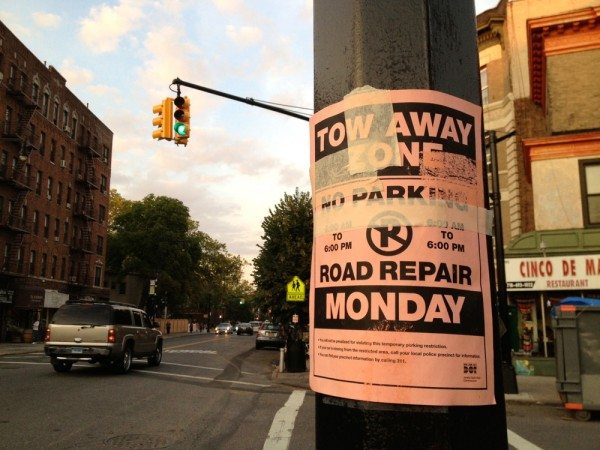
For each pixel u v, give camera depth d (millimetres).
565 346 9477
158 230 57938
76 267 45188
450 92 2400
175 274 59344
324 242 2432
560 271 15805
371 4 2477
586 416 9164
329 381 2293
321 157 2523
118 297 63875
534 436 7770
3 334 33031
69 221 43625
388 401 2137
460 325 2197
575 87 16578
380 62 2404
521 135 20953
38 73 38000
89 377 13281
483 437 2166
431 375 2137
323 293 2396
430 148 2303
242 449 6508
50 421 7730
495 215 12859
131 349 15133
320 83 2643
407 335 2164
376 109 2357
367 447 2125
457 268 2240
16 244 34844
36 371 14398
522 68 21297
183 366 17547
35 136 37500
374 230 2270
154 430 7367
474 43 2623
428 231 2234
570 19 16594
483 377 2203
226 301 116438
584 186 16062
